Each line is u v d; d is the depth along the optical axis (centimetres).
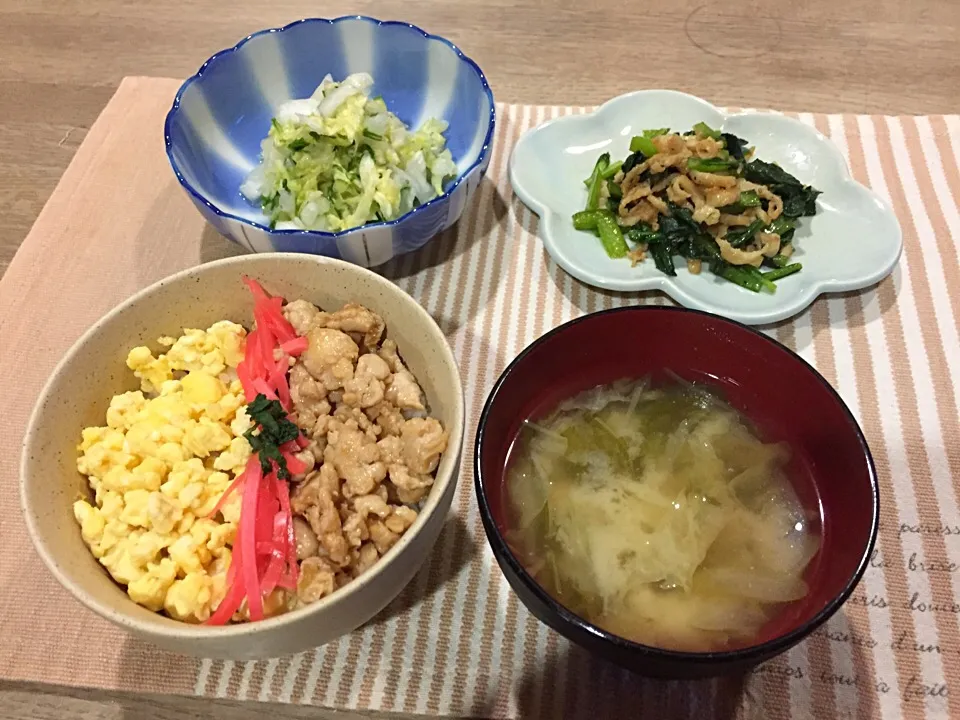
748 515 25
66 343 34
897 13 49
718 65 46
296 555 25
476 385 33
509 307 35
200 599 24
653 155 38
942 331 34
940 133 41
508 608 27
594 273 35
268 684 26
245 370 28
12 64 47
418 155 38
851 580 21
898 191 39
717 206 36
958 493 29
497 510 24
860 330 34
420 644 26
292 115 39
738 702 25
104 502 25
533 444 27
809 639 26
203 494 26
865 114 42
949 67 45
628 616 23
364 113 38
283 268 29
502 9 50
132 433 26
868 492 22
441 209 34
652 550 24
